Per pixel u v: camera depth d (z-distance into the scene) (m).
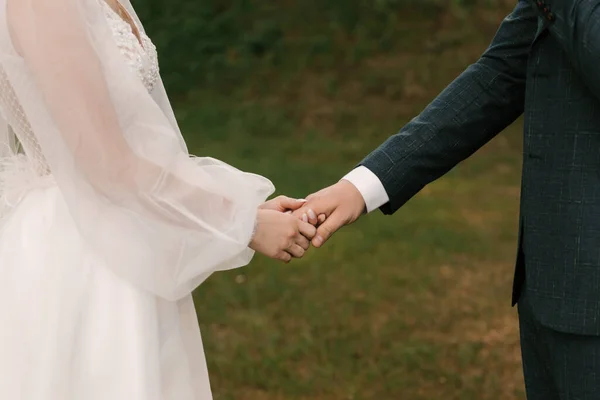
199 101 13.45
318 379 5.22
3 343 2.56
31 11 2.51
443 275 6.96
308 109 13.01
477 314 6.20
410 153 3.29
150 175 2.61
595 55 2.44
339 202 3.27
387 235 8.00
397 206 3.34
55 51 2.51
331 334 5.84
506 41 3.19
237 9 14.66
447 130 3.26
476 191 9.56
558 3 2.55
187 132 12.34
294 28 14.45
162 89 2.93
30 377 2.53
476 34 13.93
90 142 2.55
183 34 14.38
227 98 13.48
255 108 13.08
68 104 2.53
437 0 14.27
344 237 7.96
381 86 13.37
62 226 2.63
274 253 3.00
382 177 3.30
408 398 5.01
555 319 2.65
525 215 2.74
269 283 6.75
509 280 6.86
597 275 2.59
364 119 12.72
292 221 3.03
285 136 12.31
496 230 8.13
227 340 5.77
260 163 10.70
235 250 2.66
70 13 2.52
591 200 2.60
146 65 2.80
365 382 5.20
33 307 2.56
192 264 2.63
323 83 13.50
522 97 3.20
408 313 6.21
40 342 2.54
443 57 13.70
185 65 14.08
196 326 2.90
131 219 2.61
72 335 2.55
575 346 2.65
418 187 3.32
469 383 5.17
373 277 6.90
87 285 2.59
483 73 3.23
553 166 2.65
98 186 2.58
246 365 5.39
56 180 2.57
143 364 2.54
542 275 2.68
